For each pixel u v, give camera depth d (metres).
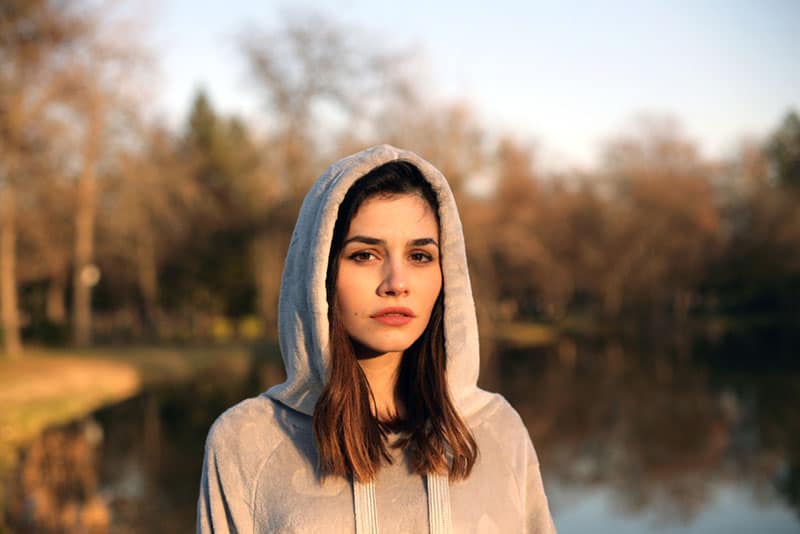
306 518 1.54
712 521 8.22
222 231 39.88
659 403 15.79
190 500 8.47
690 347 29.95
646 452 11.49
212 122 42.59
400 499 1.57
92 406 15.73
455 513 1.57
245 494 1.61
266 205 29.55
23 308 35.12
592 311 53.31
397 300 1.54
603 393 17.22
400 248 1.56
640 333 40.06
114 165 25.28
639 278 46.25
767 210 44.91
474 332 1.71
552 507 8.84
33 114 19.86
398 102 27.02
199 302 42.09
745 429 13.02
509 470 1.68
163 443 11.77
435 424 1.60
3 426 12.67
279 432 1.65
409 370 1.69
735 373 20.59
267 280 31.95
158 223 30.41
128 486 9.09
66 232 27.28
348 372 1.57
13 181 20.80
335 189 1.55
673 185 44.56
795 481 9.76
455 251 1.64
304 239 1.64
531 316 54.25
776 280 45.72
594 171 46.41
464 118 29.75
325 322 1.57
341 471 1.55
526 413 14.81
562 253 45.34
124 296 42.09
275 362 25.83
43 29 19.27
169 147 27.61
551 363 24.12
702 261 46.06
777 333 37.25
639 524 8.16
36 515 7.81
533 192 40.03
